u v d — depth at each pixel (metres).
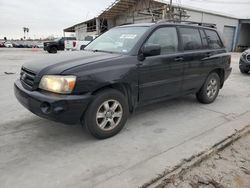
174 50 4.32
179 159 3.00
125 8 25.52
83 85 3.10
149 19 23.23
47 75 3.10
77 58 3.50
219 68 5.39
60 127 3.90
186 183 2.61
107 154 3.10
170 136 3.67
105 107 3.40
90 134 3.48
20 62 13.41
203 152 3.20
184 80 4.54
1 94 5.94
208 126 4.09
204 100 5.32
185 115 4.63
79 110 3.13
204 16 24.30
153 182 2.55
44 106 3.04
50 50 23.72
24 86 3.40
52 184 2.49
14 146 3.26
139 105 3.96
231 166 2.96
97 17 27.41
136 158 3.01
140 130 3.87
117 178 2.59
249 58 9.73
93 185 2.47
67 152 3.13
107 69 3.31
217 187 2.58
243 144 3.55
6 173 2.66
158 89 4.08
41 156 3.02
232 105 5.39
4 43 45.59
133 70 3.58
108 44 4.27
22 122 4.09
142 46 3.79
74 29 39.97
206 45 5.07
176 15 19.81
